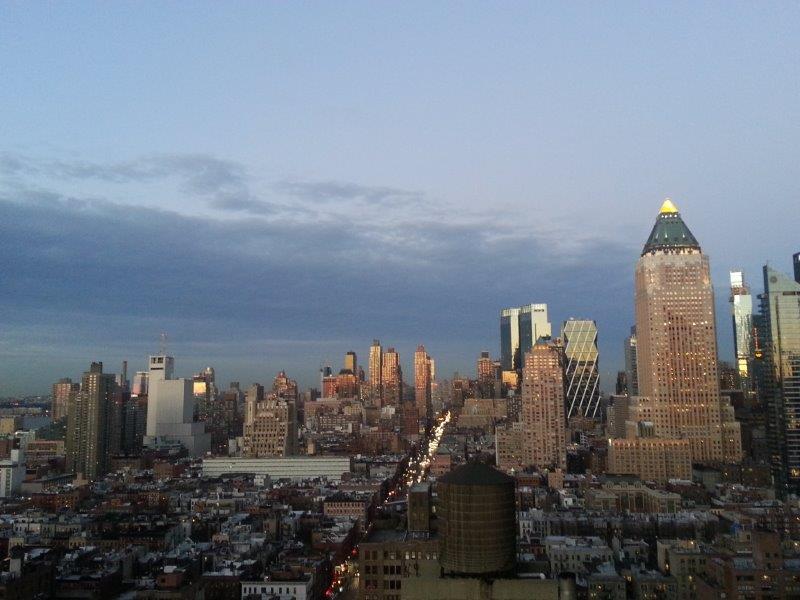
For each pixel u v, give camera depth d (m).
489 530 173.00
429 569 192.25
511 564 174.50
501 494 175.00
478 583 166.88
